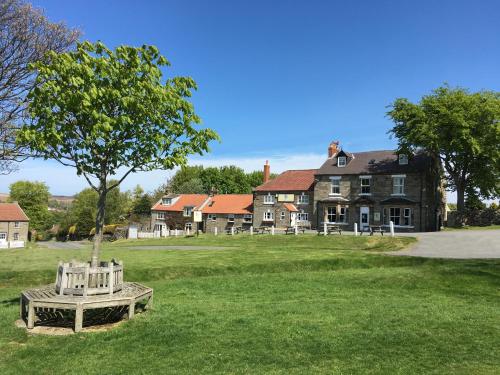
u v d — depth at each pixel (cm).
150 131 992
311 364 748
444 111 4325
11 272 1872
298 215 5634
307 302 1217
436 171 5153
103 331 941
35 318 1044
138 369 744
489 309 1111
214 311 1100
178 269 1941
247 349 823
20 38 1655
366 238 3200
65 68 877
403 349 812
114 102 953
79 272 1012
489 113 4281
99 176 1019
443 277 1562
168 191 8050
